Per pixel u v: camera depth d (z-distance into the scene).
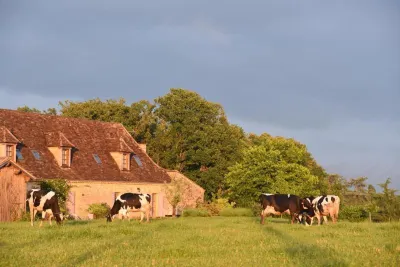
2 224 29.44
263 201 30.53
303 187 55.56
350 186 58.53
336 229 24.48
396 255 14.57
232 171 58.91
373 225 26.38
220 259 14.32
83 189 46.62
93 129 53.97
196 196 59.41
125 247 16.61
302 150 59.72
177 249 15.95
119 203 33.69
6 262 13.59
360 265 12.98
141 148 57.50
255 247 16.66
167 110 73.44
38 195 27.28
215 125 74.38
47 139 47.66
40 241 18.47
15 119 47.75
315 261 13.55
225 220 35.22
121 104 73.69
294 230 24.34
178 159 72.88
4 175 38.34
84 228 21.89
